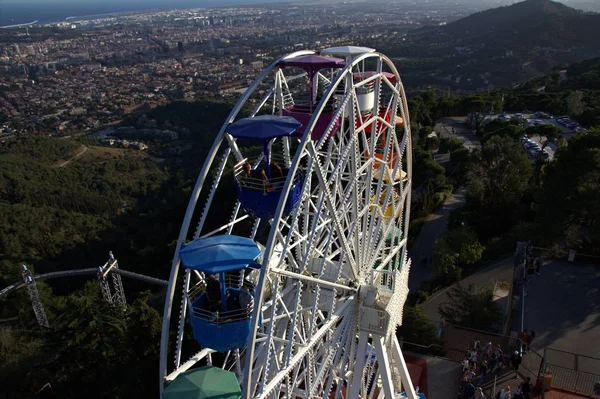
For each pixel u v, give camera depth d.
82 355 27.05
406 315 26.31
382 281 21.73
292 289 17.92
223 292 12.53
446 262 33.28
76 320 27.00
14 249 69.62
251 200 13.78
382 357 17.91
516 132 58.44
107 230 77.25
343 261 17.53
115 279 43.91
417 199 50.09
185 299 13.52
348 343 17.73
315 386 16.34
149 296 41.94
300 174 14.78
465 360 22.91
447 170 58.41
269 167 14.03
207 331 12.48
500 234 40.97
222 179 66.69
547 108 80.25
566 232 32.19
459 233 35.84
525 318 25.08
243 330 12.61
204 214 14.09
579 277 28.44
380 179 19.09
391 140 20.59
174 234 65.38
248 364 11.90
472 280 32.44
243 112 123.00
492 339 25.34
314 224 14.52
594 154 31.14
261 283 12.02
